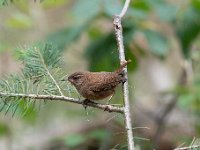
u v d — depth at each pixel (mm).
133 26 10938
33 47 5539
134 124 11453
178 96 12430
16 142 12328
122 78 5309
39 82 5309
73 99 5207
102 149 10211
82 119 12516
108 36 11086
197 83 11664
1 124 11977
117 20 5383
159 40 11086
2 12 13703
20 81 5250
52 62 5465
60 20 16297
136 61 11180
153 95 13898
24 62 5496
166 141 12297
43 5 13172
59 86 5312
